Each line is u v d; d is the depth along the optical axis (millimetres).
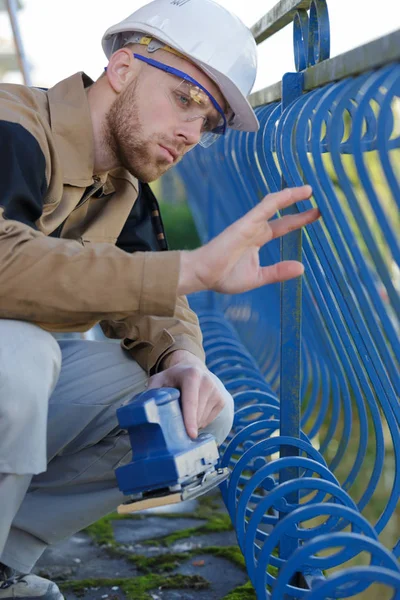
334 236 1543
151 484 1475
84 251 1493
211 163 3365
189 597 2115
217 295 3709
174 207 5242
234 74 1852
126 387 1981
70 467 1907
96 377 1974
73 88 1852
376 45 1378
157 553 2402
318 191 1555
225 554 2365
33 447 1477
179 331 2043
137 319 2061
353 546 1248
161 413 1515
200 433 1827
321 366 2490
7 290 1486
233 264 1469
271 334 3148
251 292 3500
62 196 1824
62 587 2184
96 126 1891
